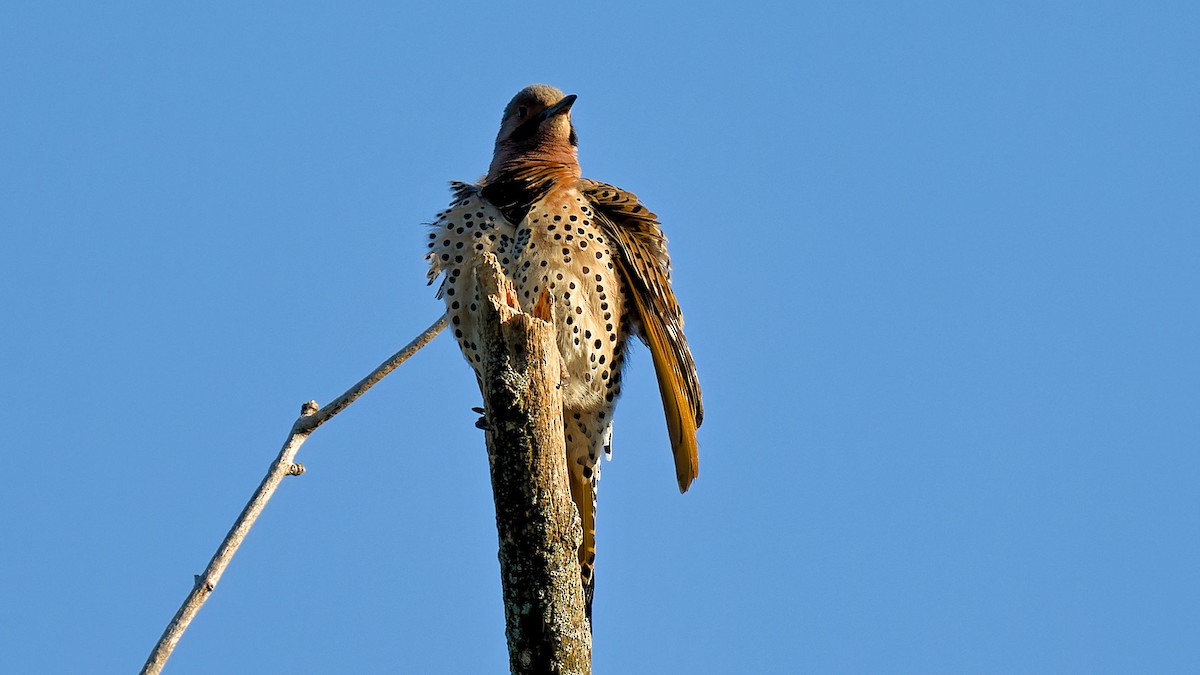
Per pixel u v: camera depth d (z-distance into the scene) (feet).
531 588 24.94
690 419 37.60
